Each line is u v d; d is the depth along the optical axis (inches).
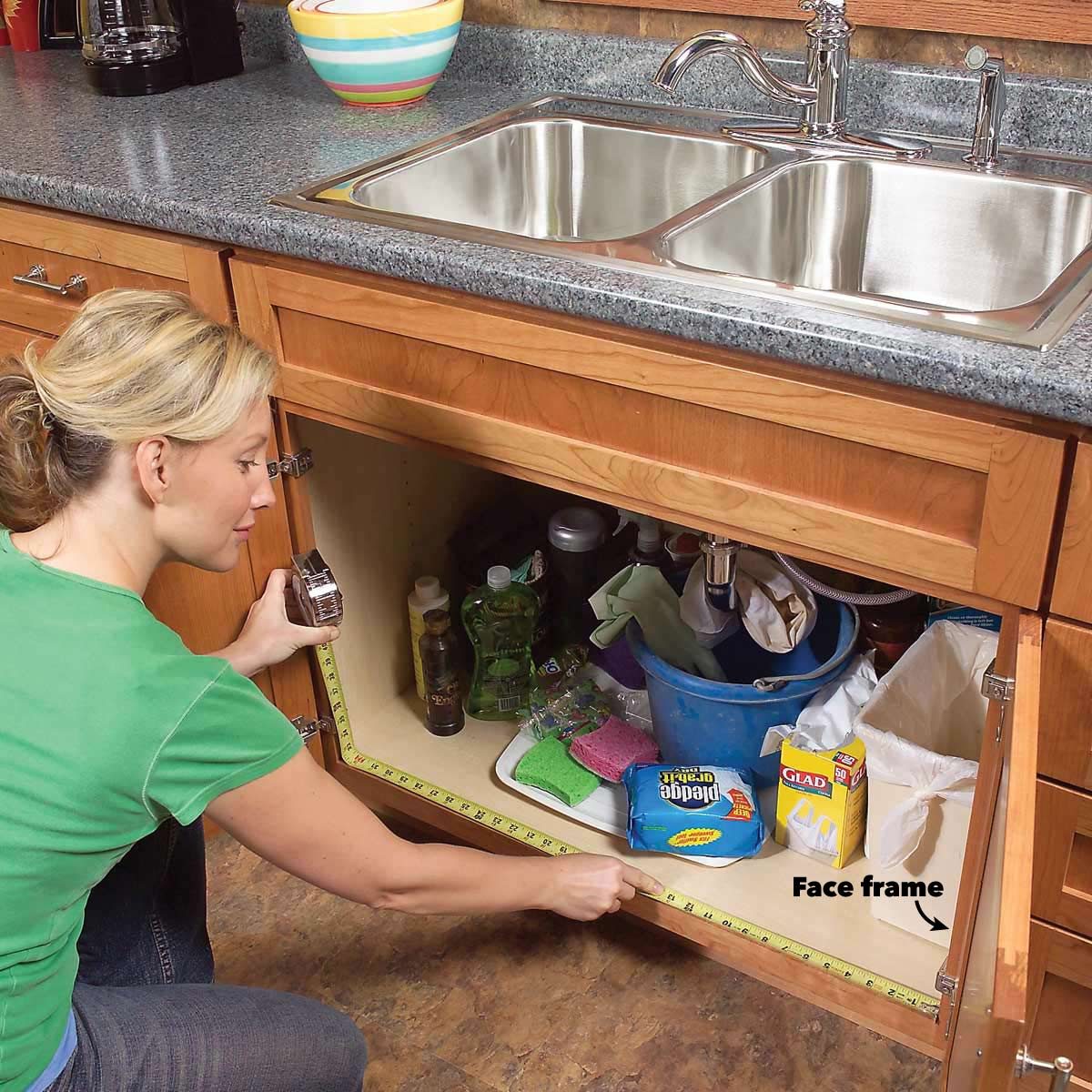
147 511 41.8
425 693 75.4
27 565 40.4
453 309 53.1
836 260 64.6
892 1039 62.0
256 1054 46.7
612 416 51.8
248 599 67.1
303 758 45.2
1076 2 59.5
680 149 67.6
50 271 66.1
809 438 47.1
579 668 76.9
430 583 73.9
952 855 57.4
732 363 47.2
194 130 69.2
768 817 68.0
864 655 66.3
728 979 65.7
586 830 68.1
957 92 63.9
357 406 59.4
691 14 71.5
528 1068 61.2
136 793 39.1
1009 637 46.5
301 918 70.2
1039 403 40.3
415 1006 64.7
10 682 38.4
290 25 82.1
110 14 74.1
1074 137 61.6
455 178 67.4
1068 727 46.1
